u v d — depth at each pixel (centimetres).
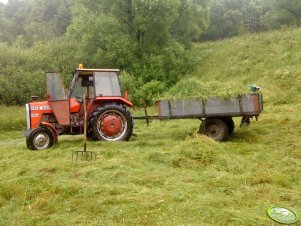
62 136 1120
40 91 1977
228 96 884
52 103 943
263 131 993
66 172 673
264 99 1490
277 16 3069
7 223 469
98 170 660
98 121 955
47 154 829
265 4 3653
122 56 2130
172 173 643
